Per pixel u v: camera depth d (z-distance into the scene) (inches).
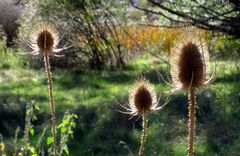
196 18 550.9
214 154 333.7
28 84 570.9
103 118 398.6
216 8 554.3
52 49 171.0
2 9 810.2
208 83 126.4
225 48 583.8
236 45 587.2
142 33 751.7
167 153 342.0
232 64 578.6
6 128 385.1
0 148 221.8
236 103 416.8
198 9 550.3
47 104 459.2
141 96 150.6
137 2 695.1
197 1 553.0
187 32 131.4
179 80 126.0
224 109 405.1
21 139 362.6
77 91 524.4
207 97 424.2
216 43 583.5
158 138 364.8
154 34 748.6
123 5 674.2
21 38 687.1
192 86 124.9
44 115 414.9
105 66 682.2
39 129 384.8
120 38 713.6
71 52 673.0
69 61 677.9
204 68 125.3
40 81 582.6
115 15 678.5
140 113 153.6
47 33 168.9
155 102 152.3
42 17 666.2
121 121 389.1
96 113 414.3
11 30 810.2
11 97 483.2
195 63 124.6
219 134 362.3
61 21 660.7
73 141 369.4
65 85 559.2
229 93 445.7
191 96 125.7
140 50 722.8
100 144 361.4
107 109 422.0
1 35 798.5
